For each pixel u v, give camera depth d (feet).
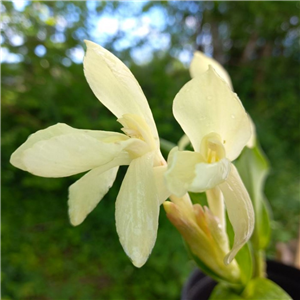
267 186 1.70
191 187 0.21
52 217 1.60
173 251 1.32
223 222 0.34
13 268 1.35
